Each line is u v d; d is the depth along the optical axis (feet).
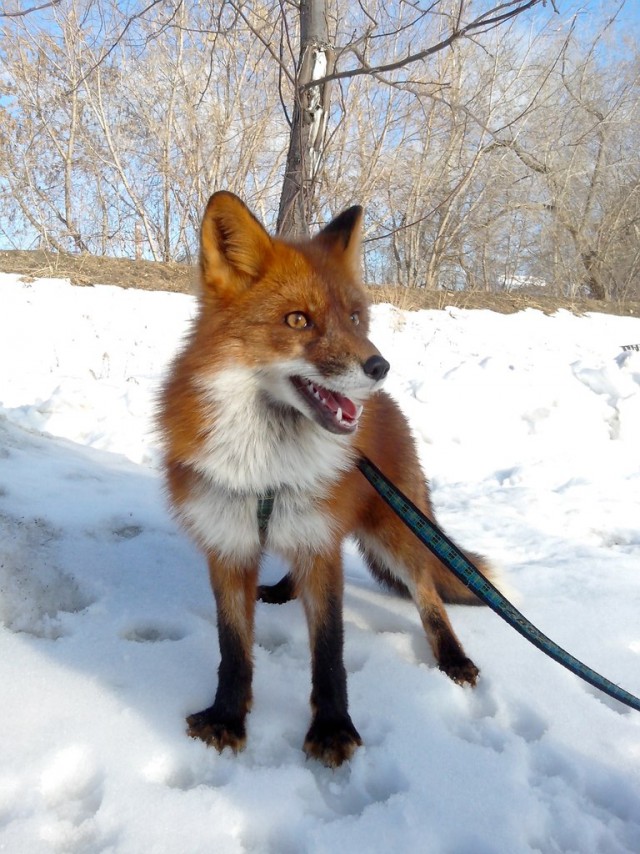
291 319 2.04
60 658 2.23
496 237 20.93
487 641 2.66
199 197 15.37
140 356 7.65
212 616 2.68
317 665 2.07
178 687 2.18
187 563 3.07
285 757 1.98
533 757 2.04
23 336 7.82
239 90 14.66
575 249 21.04
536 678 2.43
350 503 2.25
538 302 13.61
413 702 2.21
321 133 5.78
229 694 2.04
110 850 1.57
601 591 3.23
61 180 16.94
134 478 4.11
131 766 1.82
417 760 1.95
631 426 6.36
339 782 1.90
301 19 5.67
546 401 6.49
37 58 15.02
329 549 2.15
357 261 2.48
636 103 18.03
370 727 2.11
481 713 2.28
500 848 1.68
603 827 1.79
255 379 2.08
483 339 10.09
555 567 3.56
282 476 2.11
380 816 1.74
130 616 2.58
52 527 3.07
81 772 1.82
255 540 2.17
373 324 9.77
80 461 4.22
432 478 5.35
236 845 1.61
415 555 2.57
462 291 13.87
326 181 8.46
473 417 6.22
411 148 15.75
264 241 2.11
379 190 14.48
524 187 17.07
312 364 2.02
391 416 2.72
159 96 16.28
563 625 2.84
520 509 4.66
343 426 2.01
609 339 11.48
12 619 2.45
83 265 11.23
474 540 4.06
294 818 1.72
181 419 2.12
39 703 2.00
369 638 2.62
